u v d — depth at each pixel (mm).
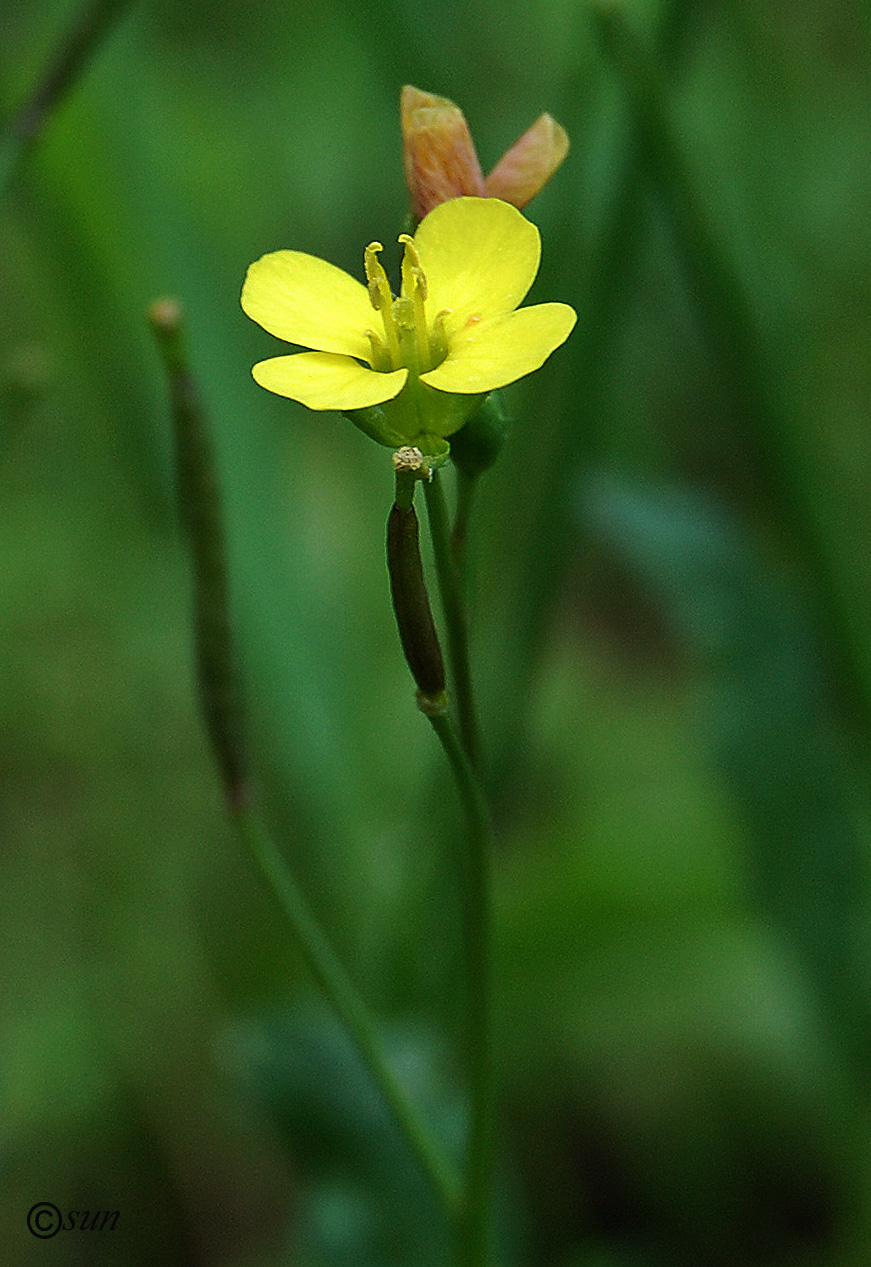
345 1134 233
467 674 202
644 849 266
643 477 316
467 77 320
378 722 308
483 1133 208
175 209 304
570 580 367
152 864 297
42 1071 266
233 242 355
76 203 287
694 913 266
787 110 307
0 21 318
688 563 248
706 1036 268
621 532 249
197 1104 273
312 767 281
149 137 301
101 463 326
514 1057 269
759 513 356
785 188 303
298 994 279
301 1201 246
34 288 324
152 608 316
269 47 374
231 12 382
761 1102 268
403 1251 232
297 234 364
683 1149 268
